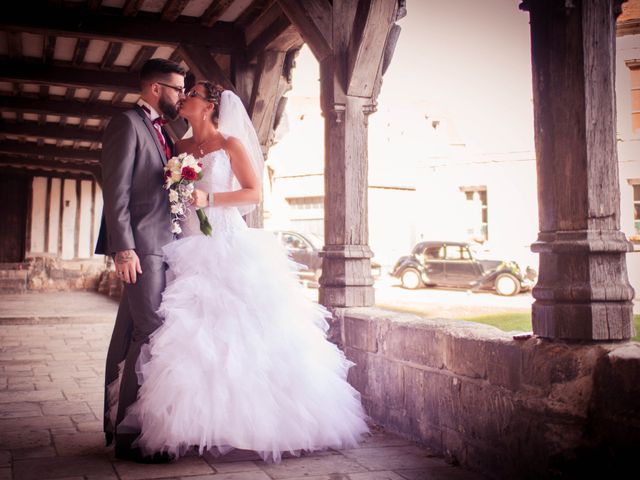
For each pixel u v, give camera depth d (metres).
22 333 8.27
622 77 14.36
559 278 2.40
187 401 2.81
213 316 3.00
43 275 15.23
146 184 3.10
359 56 4.01
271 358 3.05
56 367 5.77
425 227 20.58
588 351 2.26
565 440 2.29
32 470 2.79
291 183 22.53
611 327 2.29
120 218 2.96
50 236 15.48
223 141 3.29
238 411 2.87
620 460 2.13
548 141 2.46
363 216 4.21
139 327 3.02
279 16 5.50
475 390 2.83
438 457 3.07
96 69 7.44
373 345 3.75
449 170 20.27
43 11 5.56
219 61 7.42
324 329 3.46
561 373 2.31
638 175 14.26
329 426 3.16
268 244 3.32
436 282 15.64
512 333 2.82
